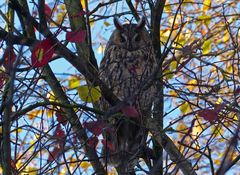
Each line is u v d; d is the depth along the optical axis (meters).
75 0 9.84
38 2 8.19
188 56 8.88
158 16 10.23
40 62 7.54
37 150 8.03
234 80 8.20
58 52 8.23
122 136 9.12
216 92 8.30
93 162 8.67
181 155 7.68
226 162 6.35
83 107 8.17
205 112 7.82
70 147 7.84
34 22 8.20
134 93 8.52
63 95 9.71
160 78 8.57
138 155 8.36
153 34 10.23
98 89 8.59
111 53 12.07
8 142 7.28
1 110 7.48
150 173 7.63
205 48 11.66
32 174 10.24
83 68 8.48
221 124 8.24
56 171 7.87
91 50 10.12
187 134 7.71
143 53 11.80
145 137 8.94
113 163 8.70
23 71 8.09
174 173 7.50
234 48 8.75
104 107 9.61
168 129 8.13
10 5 8.18
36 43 7.73
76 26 9.79
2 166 7.46
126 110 8.23
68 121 8.09
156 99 9.58
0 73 7.83
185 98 8.92
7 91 7.64
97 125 8.02
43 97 8.11
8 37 7.66
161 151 9.14
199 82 8.78
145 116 9.05
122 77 11.44
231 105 7.92
